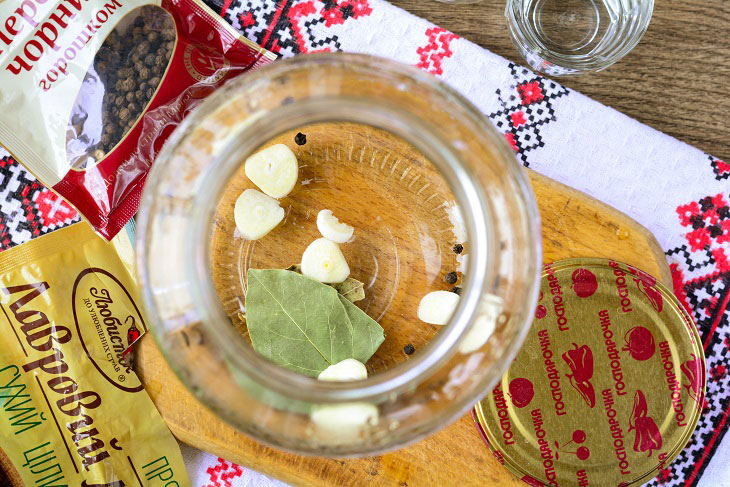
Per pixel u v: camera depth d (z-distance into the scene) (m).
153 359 0.38
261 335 0.34
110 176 0.39
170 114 0.39
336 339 0.34
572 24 0.42
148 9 0.39
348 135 0.36
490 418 0.37
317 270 0.35
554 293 0.37
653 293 0.37
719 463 0.40
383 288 0.36
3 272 0.38
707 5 0.41
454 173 0.31
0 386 0.38
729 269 0.40
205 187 0.30
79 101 0.39
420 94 0.30
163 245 0.30
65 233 0.39
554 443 0.37
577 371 0.37
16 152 0.39
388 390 0.29
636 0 0.41
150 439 0.38
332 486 0.38
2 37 0.38
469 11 0.41
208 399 0.29
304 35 0.40
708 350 0.40
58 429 0.38
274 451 0.38
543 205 0.38
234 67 0.40
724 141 0.41
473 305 0.30
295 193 0.36
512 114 0.40
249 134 0.30
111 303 0.39
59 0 0.38
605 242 0.38
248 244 0.36
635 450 0.37
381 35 0.40
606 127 0.40
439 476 0.37
